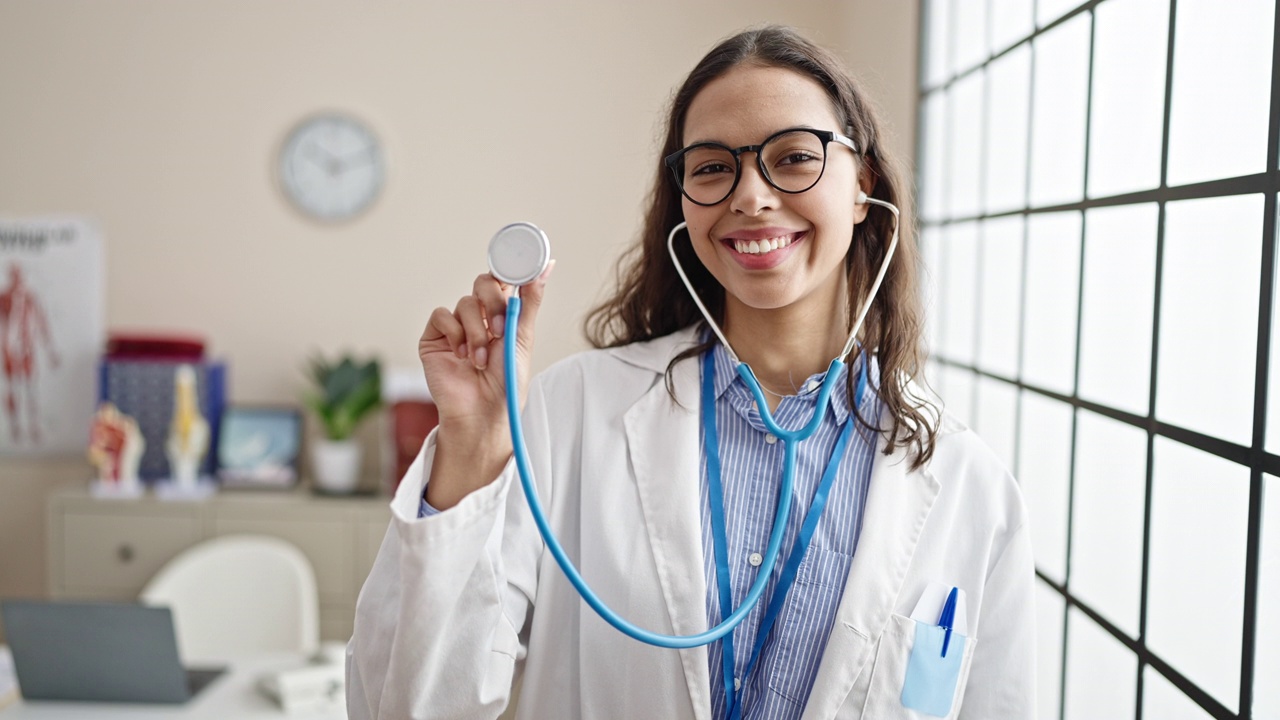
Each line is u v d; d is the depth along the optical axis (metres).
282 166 3.20
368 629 0.85
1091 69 1.53
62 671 1.77
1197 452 1.21
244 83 3.19
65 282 3.23
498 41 3.18
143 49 3.18
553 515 0.99
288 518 2.89
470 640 0.83
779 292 0.90
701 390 1.02
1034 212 1.76
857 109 0.95
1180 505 1.25
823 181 0.88
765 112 0.88
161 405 3.04
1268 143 1.06
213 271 3.23
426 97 3.20
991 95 1.99
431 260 3.23
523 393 0.81
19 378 3.25
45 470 3.28
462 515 0.80
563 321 3.23
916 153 2.42
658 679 0.91
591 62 3.19
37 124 3.19
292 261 3.23
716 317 1.07
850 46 2.99
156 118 3.19
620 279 1.19
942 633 0.92
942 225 2.31
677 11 3.17
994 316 1.97
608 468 0.98
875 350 1.04
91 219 3.22
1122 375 1.42
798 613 0.92
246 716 1.76
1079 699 1.56
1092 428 1.51
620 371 1.04
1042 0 1.74
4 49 3.17
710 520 0.95
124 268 3.23
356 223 3.23
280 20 3.18
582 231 3.22
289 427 3.10
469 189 3.21
